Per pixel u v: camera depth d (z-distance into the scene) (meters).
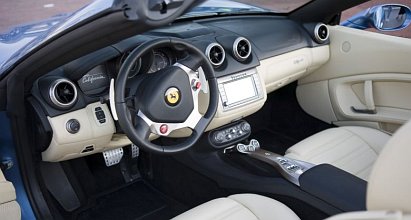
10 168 1.77
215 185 2.08
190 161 2.17
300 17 2.44
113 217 2.27
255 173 1.94
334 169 1.79
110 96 1.49
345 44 2.46
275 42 2.25
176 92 1.52
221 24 2.31
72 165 2.24
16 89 1.50
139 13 1.10
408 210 0.78
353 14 2.73
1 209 1.42
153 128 1.52
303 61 2.38
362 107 2.49
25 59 1.41
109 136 1.75
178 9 1.14
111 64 1.70
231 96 1.94
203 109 1.85
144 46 1.48
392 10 2.59
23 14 4.20
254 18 2.46
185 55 1.65
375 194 0.83
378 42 2.31
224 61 1.92
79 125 1.66
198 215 1.48
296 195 1.72
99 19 1.16
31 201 1.81
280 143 2.79
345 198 1.62
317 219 1.68
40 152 1.78
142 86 1.52
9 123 1.68
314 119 2.74
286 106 2.83
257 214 1.50
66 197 2.14
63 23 1.35
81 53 1.36
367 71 2.40
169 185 2.38
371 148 2.10
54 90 1.57
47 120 1.60
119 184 2.48
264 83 2.16
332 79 2.57
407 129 0.86
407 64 2.22
